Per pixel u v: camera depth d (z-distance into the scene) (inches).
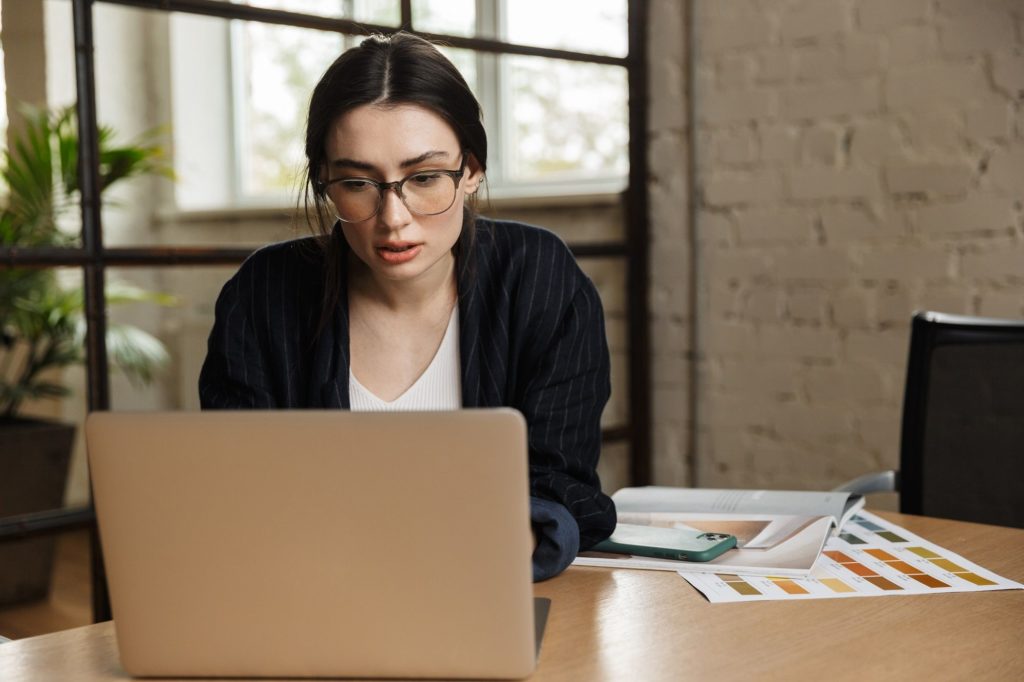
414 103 46.5
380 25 93.8
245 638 35.8
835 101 103.0
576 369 54.2
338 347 53.6
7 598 127.8
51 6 109.3
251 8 87.9
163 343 172.2
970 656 37.4
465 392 53.5
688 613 41.9
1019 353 65.8
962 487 66.1
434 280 53.5
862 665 36.7
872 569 47.2
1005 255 93.7
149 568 35.8
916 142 98.3
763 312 109.6
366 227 47.5
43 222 115.5
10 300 125.9
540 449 51.5
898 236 99.9
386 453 34.0
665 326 117.0
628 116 116.3
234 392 54.6
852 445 104.0
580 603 43.3
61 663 38.9
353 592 35.1
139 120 170.6
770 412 109.7
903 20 98.1
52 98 110.4
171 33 172.1
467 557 34.5
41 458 131.0
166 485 35.0
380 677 35.8
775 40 106.6
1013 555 49.3
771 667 36.5
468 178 51.1
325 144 47.8
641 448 118.6
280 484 34.5
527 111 133.4
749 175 109.5
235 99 178.1
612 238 120.5
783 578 45.9
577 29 125.1
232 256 92.0
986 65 93.7
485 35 133.7
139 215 176.2
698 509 55.3
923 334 68.4
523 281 54.8
